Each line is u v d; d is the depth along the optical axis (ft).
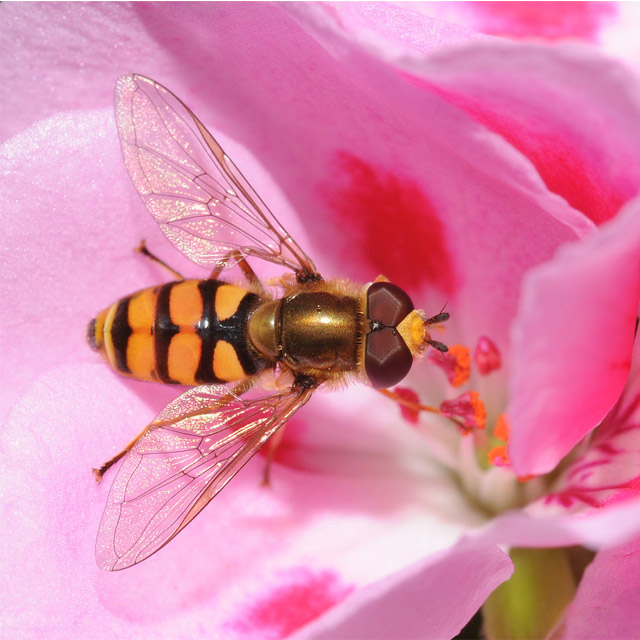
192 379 0.27
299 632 0.25
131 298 0.27
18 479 0.26
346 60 0.25
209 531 0.27
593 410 0.25
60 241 0.27
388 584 0.24
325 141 0.27
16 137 0.27
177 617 0.26
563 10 0.27
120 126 0.27
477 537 0.24
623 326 0.24
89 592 0.26
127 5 0.27
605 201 0.25
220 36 0.27
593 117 0.24
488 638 0.27
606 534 0.24
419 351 0.27
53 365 0.27
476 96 0.24
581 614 0.26
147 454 0.27
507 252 0.27
